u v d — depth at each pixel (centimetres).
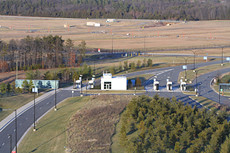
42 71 15800
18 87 12175
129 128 7819
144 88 12975
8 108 10081
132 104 8800
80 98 11356
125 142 6694
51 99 11294
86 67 14900
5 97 11356
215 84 13512
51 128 8225
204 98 11144
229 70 15875
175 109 8394
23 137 7675
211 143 6309
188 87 13088
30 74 13875
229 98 11169
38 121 8831
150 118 7775
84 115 9125
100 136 7500
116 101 10650
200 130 7175
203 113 8144
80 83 13075
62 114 9425
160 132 6906
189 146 6738
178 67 17038
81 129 8031
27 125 8506
